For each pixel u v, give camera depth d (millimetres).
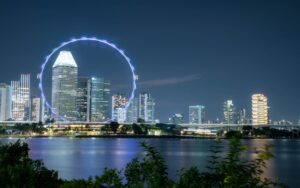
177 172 16141
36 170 20859
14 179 18266
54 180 21094
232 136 15562
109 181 17422
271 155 14969
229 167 15078
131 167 17141
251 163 15117
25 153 23609
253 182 14711
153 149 17234
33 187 18453
